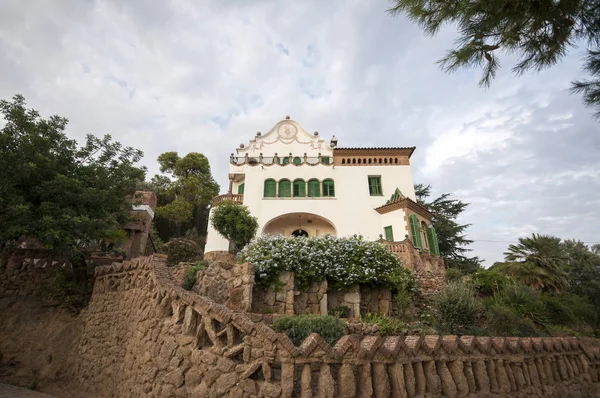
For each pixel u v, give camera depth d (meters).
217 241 24.06
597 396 8.18
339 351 4.55
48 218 9.15
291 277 9.58
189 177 40.69
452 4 4.24
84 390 8.20
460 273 15.91
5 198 9.45
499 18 4.15
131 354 7.02
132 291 8.09
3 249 11.52
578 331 15.19
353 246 11.24
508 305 12.75
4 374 9.11
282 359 4.41
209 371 4.92
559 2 3.87
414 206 23.72
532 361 7.06
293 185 26.48
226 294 9.06
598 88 4.63
